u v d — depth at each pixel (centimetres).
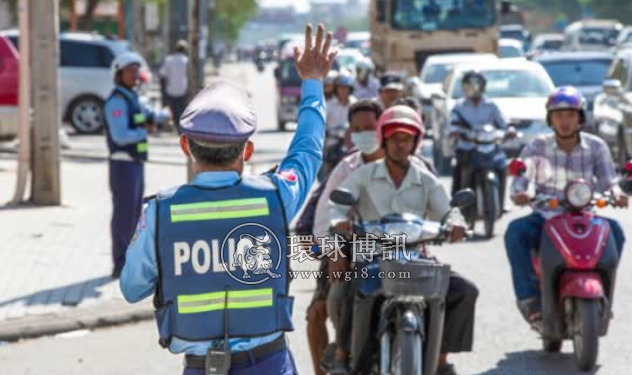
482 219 2839
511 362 1708
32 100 3206
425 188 1391
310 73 979
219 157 901
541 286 1655
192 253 890
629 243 2741
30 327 1898
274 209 905
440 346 1338
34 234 2750
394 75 2636
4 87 4409
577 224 1623
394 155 1376
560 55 5500
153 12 8306
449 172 4353
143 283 907
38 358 1772
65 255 2492
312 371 1688
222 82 923
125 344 1855
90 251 2539
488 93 4409
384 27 6444
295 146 952
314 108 966
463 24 6328
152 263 898
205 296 890
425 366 1311
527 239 1711
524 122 4144
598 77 5331
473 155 2844
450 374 1384
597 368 1652
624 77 4222
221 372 888
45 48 3183
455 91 4444
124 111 2209
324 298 1470
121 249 2244
